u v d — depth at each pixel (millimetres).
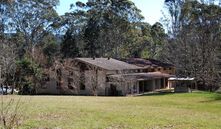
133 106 30234
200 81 63375
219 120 21625
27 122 18734
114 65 61938
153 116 22812
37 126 17953
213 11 66312
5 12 72125
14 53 55562
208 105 33688
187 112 26469
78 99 38312
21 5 74562
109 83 58312
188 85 63094
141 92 62250
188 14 69312
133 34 85625
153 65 72000
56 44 77938
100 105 29906
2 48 51375
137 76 61812
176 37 69375
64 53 78438
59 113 23109
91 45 80875
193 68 64438
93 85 58094
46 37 77812
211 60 61594
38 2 76312
